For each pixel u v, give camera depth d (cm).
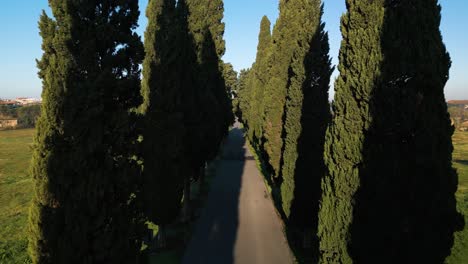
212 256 1316
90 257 723
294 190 1402
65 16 723
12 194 2511
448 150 655
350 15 760
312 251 1378
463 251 1102
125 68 841
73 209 707
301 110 1420
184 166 1503
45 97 700
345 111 771
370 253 720
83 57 732
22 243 1502
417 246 671
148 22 1320
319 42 1411
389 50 684
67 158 707
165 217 1334
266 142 2155
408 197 673
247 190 2323
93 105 738
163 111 1309
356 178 734
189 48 1560
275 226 1647
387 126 688
